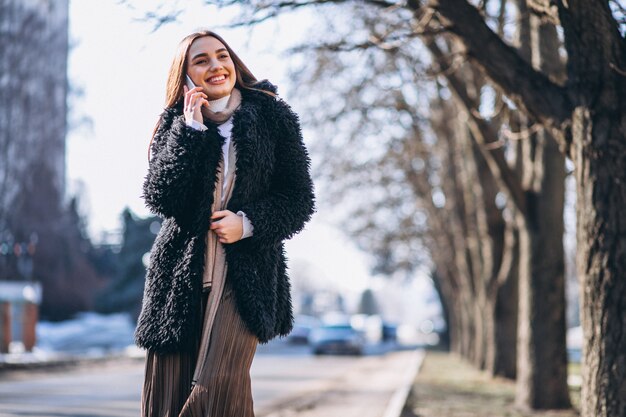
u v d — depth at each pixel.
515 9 15.55
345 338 46.06
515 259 23.22
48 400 16.91
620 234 7.29
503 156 15.16
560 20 7.50
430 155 32.28
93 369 29.95
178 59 3.99
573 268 44.44
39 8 37.28
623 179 7.32
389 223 45.91
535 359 15.29
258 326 3.81
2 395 17.95
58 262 58.53
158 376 3.88
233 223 3.78
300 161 3.99
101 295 72.19
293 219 3.92
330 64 19.19
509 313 23.41
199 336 3.85
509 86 8.21
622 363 7.22
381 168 34.28
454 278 43.44
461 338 40.34
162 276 3.86
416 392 18.84
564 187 15.41
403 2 10.38
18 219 40.59
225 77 3.95
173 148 3.79
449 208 32.78
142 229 73.88
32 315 38.59
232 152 3.86
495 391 19.77
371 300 178.12
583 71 7.47
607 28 7.33
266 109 3.97
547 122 8.03
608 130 7.36
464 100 14.96
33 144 38.56
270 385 22.92
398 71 18.03
